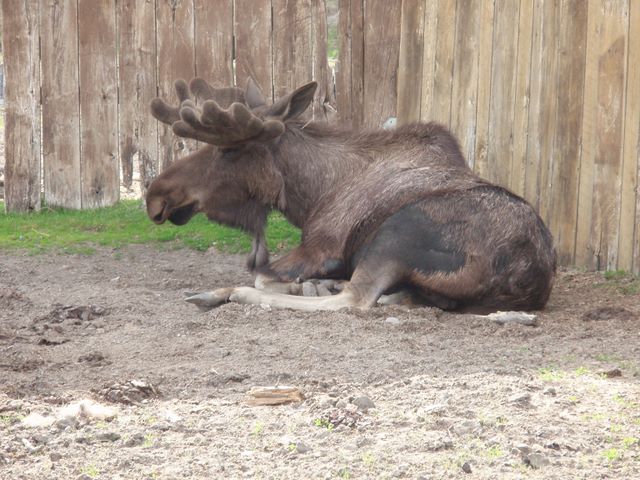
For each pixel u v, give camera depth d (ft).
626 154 68.69
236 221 65.87
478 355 49.57
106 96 91.86
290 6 89.61
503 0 76.48
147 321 58.08
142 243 83.20
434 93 83.15
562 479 34.68
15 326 57.62
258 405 42.32
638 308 61.67
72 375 47.39
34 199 92.79
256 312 57.06
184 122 62.03
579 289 67.31
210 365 48.42
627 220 69.05
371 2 88.12
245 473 35.17
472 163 80.07
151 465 35.83
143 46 91.09
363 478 34.65
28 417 40.65
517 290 58.44
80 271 74.23
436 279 58.18
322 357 49.11
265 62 90.38
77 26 91.20
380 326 54.54
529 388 43.62
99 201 92.99
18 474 34.96
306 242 62.28
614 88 69.00
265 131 61.52
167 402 42.91
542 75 73.82
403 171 61.31
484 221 57.98
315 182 63.98
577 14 70.95
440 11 81.92
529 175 75.61
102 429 39.29
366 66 88.94
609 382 45.03
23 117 92.12
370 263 58.80
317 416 40.52
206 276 73.51
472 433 38.63
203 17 90.27
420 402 42.06
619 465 35.94
